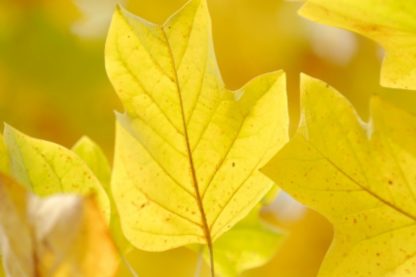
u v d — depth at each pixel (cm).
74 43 155
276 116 80
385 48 81
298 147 79
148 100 79
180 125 80
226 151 80
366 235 79
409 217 79
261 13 151
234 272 96
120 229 89
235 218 81
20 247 69
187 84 80
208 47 80
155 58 79
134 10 150
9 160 80
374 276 79
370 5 80
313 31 153
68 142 153
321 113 79
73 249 69
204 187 80
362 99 153
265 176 80
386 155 79
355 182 79
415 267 79
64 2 154
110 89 154
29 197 70
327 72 153
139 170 79
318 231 152
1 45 153
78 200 68
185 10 79
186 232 81
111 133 153
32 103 153
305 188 79
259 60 152
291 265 152
